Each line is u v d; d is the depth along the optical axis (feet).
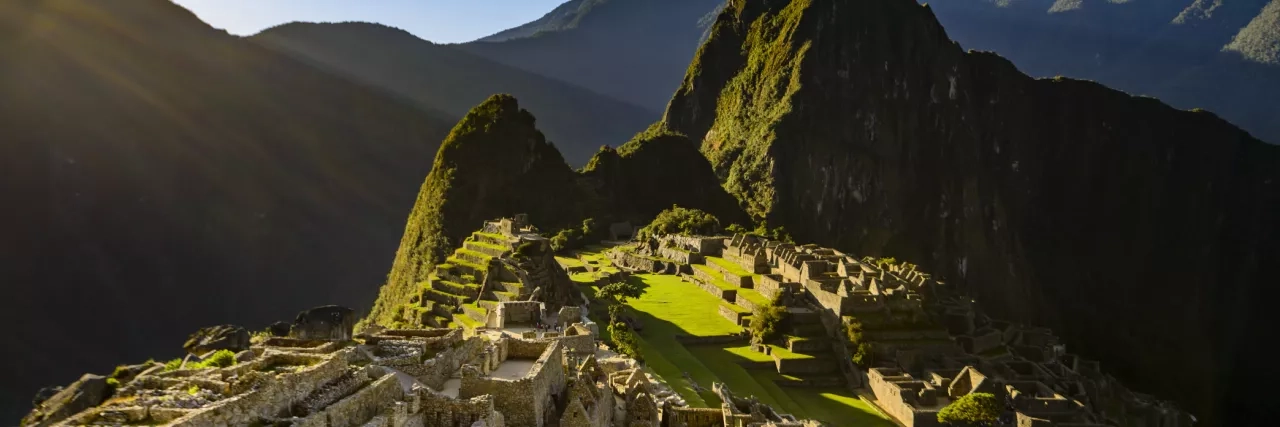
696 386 248.32
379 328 200.75
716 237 588.50
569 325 226.99
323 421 89.04
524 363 138.92
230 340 168.25
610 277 505.25
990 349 407.64
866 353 354.54
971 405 287.28
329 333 184.55
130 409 82.17
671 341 365.81
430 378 120.78
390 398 104.32
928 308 432.25
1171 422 411.54
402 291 645.10
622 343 258.98
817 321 397.19
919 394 315.58
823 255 510.17
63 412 114.32
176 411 81.10
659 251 617.62
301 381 93.76
